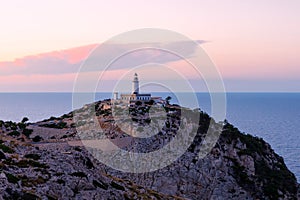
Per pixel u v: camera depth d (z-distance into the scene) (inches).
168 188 3193.9
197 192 3304.6
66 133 3671.3
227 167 3688.5
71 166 1910.7
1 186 1409.9
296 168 6643.7
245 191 3521.2
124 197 1897.1
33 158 1899.6
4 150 1939.0
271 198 3614.7
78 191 1706.4
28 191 1471.5
